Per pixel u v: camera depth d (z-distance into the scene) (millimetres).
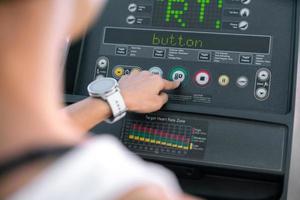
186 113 1265
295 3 1305
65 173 486
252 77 1284
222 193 1272
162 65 1330
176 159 1238
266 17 1312
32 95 500
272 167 1207
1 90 487
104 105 1198
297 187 1214
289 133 1221
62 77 1332
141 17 1366
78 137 537
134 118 1277
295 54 1267
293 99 1240
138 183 507
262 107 1266
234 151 1226
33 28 488
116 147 538
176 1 1355
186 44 1330
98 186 489
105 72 1351
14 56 488
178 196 588
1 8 475
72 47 1355
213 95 1289
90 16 576
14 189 473
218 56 1310
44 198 473
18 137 490
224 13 1329
